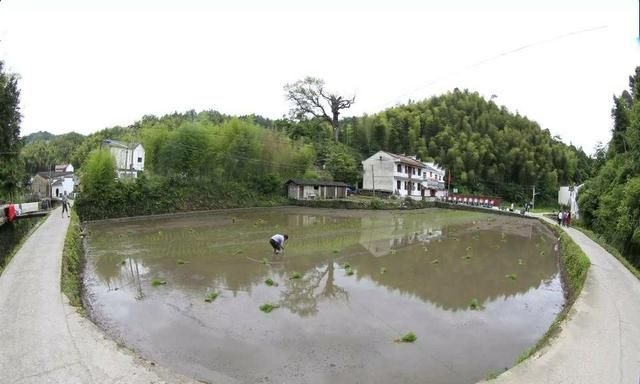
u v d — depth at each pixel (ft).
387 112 252.83
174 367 26.11
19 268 40.65
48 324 26.99
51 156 262.88
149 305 37.91
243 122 144.77
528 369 22.52
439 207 174.40
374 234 86.99
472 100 285.23
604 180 89.45
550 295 45.62
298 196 152.87
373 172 177.17
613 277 42.98
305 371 26.08
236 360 27.27
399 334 32.53
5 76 81.30
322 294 42.78
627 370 22.44
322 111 238.48
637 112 66.03
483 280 51.24
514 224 119.85
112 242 69.15
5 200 88.33
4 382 20.06
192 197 119.96
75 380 20.49
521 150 239.91
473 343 31.22
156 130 125.39
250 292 42.57
